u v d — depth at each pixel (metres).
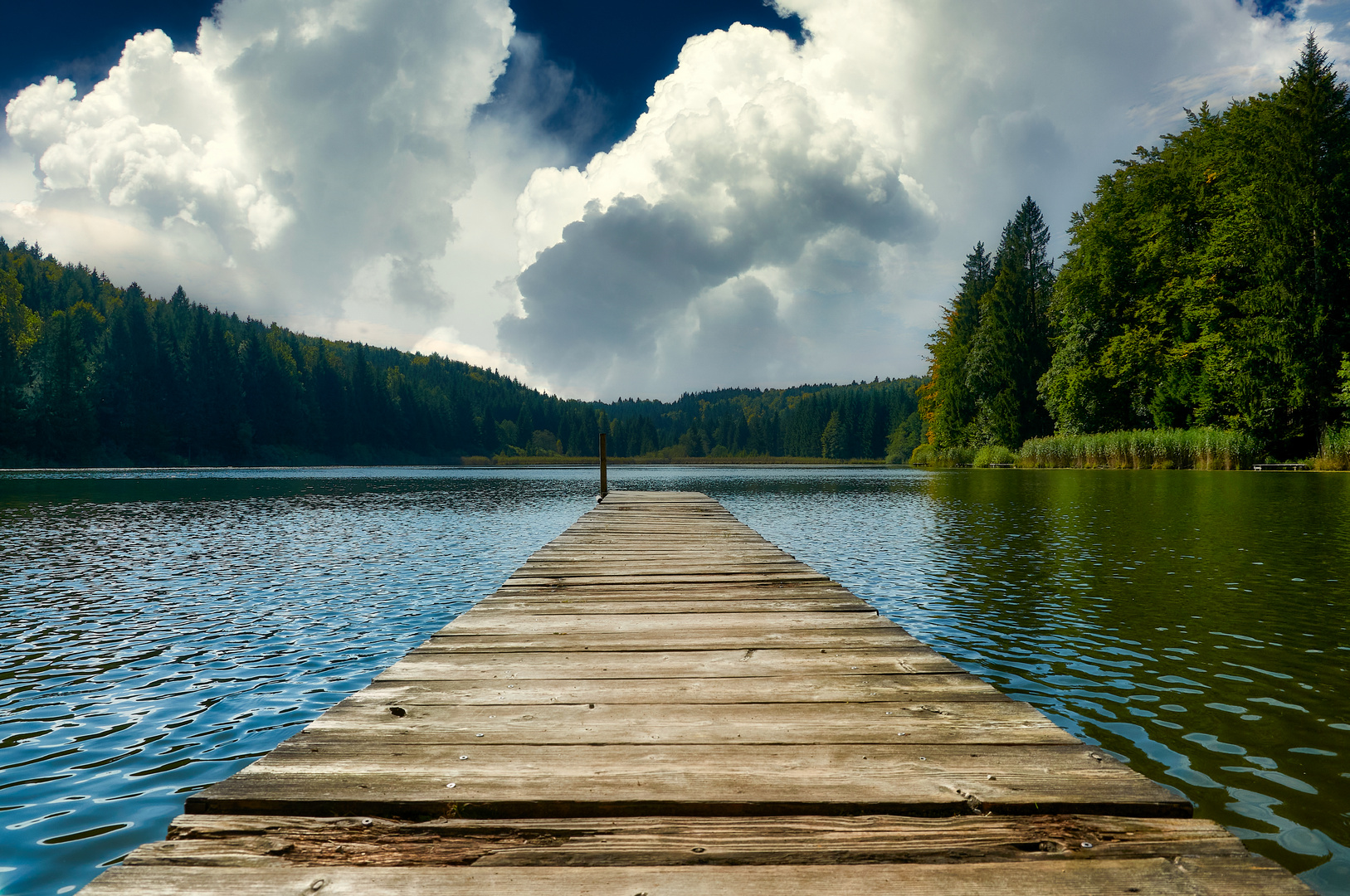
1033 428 47.69
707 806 1.95
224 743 4.17
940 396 59.47
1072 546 10.75
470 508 21.94
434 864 1.71
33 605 7.95
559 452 158.38
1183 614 6.57
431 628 6.90
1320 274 28.39
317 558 11.43
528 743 2.41
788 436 155.25
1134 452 33.31
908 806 1.94
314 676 5.43
